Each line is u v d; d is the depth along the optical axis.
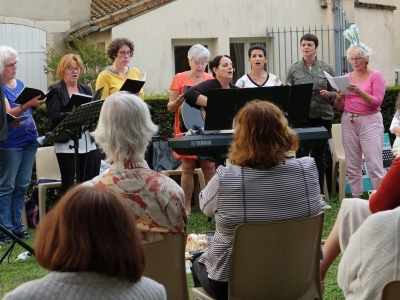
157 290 2.11
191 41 13.23
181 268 3.38
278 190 3.46
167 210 3.34
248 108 3.49
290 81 8.09
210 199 3.49
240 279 3.42
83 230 2.01
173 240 3.30
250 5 13.16
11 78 6.67
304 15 13.37
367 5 13.93
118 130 3.33
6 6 13.72
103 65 12.07
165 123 8.59
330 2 13.20
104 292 2.00
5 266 5.96
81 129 5.90
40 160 7.70
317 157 8.21
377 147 7.68
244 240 3.35
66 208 2.04
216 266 3.56
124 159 3.36
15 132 6.67
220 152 5.83
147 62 12.71
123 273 2.02
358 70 7.75
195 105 6.54
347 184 8.88
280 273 3.43
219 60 6.54
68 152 6.73
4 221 6.79
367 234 2.77
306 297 3.58
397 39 16.62
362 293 2.77
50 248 2.03
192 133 5.95
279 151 3.46
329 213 7.71
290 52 13.39
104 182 3.31
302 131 6.19
